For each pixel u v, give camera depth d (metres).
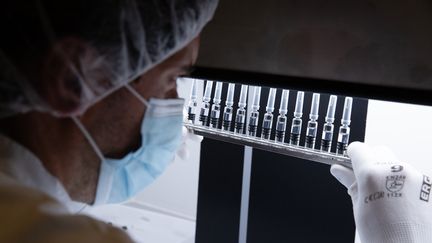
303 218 1.18
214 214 1.33
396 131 1.05
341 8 0.73
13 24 0.49
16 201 0.42
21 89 0.51
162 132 0.71
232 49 0.84
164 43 0.62
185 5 0.61
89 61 0.53
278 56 0.80
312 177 1.15
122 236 0.48
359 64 0.74
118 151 0.66
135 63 0.59
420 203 0.82
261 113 1.13
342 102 1.04
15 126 0.52
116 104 0.61
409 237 0.78
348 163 0.99
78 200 0.63
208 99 1.19
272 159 1.20
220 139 1.18
